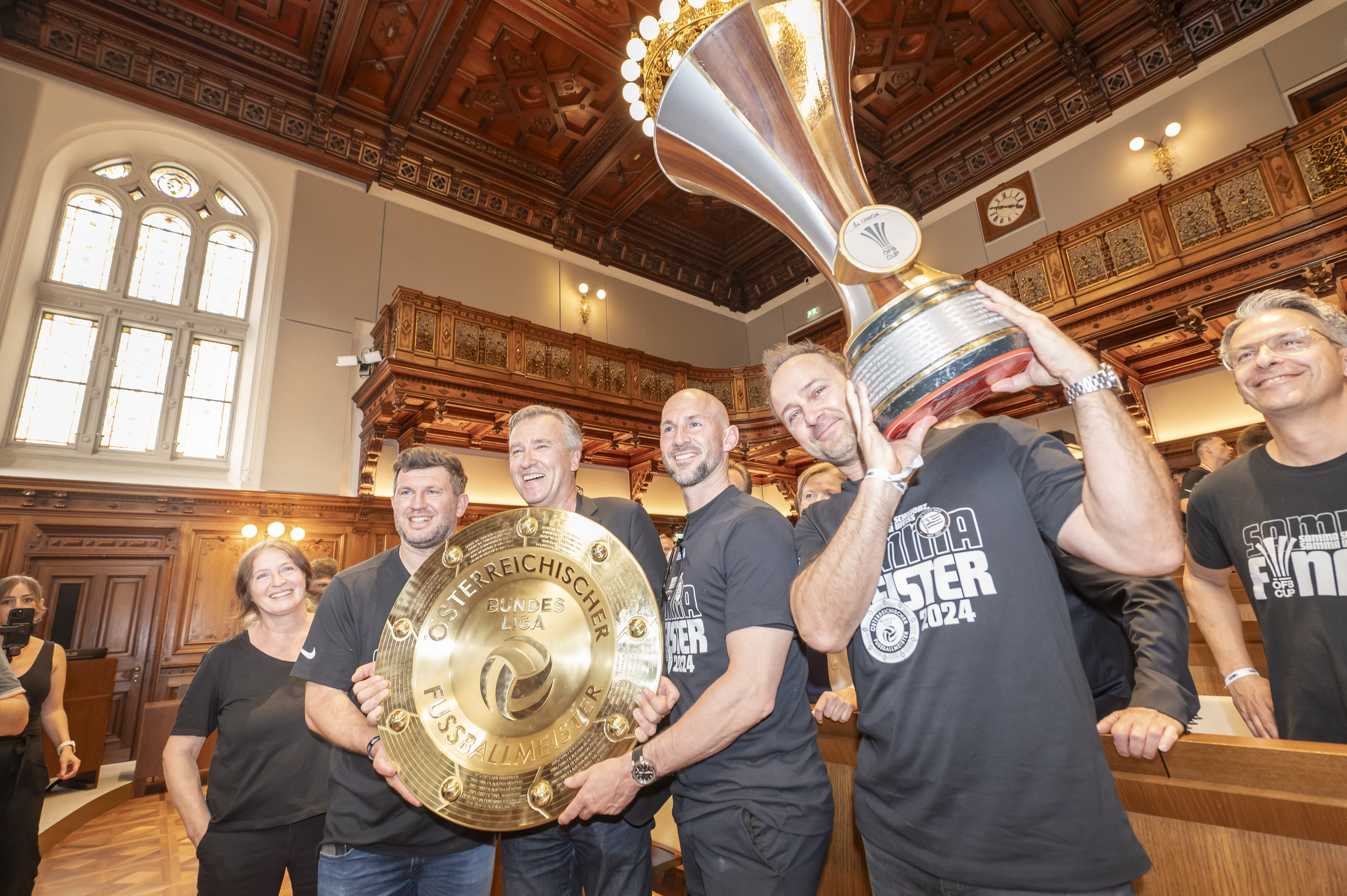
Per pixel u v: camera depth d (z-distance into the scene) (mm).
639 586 1170
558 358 9406
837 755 1584
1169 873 1069
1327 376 1368
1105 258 7777
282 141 8680
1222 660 1585
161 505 6750
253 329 8117
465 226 10180
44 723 2494
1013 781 887
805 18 822
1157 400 8984
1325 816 914
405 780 1109
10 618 2445
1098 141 9117
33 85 7078
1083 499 907
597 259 11773
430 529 1571
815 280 12680
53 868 3559
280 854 1764
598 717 1120
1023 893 857
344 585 1592
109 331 7242
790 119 808
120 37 7520
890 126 10383
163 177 8008
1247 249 6699
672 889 2115
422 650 1198
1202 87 8266
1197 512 1655
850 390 766
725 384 11211
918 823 954
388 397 7793
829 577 976
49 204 7090
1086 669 1431
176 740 1806
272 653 1938
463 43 8281
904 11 8523
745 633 1168
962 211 10445
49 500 6227
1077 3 8492
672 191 11148
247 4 7777
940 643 986
